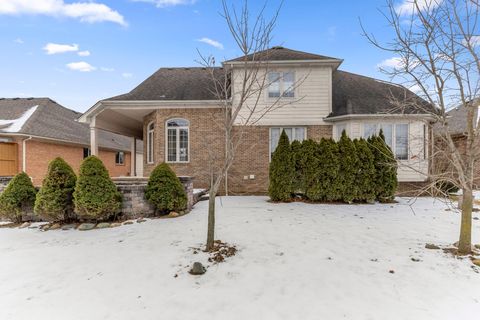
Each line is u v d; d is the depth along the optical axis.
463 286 3.30
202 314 2.81
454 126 12.56
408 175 10.68
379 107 11.08
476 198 9.70
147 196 7.05
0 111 15.89
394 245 4.76
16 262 4.22
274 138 11.69
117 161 22.09
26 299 3.13
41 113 16.02
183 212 7.37
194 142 11.59
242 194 11.42
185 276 3.68
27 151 13.71
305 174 9.29
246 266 3.96
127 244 4.99
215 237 5.30
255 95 11.38
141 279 3.61
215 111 11.54
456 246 4.65
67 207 6.59
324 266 3.92
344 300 3.04
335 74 14.22
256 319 2.71
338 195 9.03
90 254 4.52
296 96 11.49
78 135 17.09
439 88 4.36
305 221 6.52
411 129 10.65
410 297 3.08
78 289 3.36
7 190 6.74
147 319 2.73
